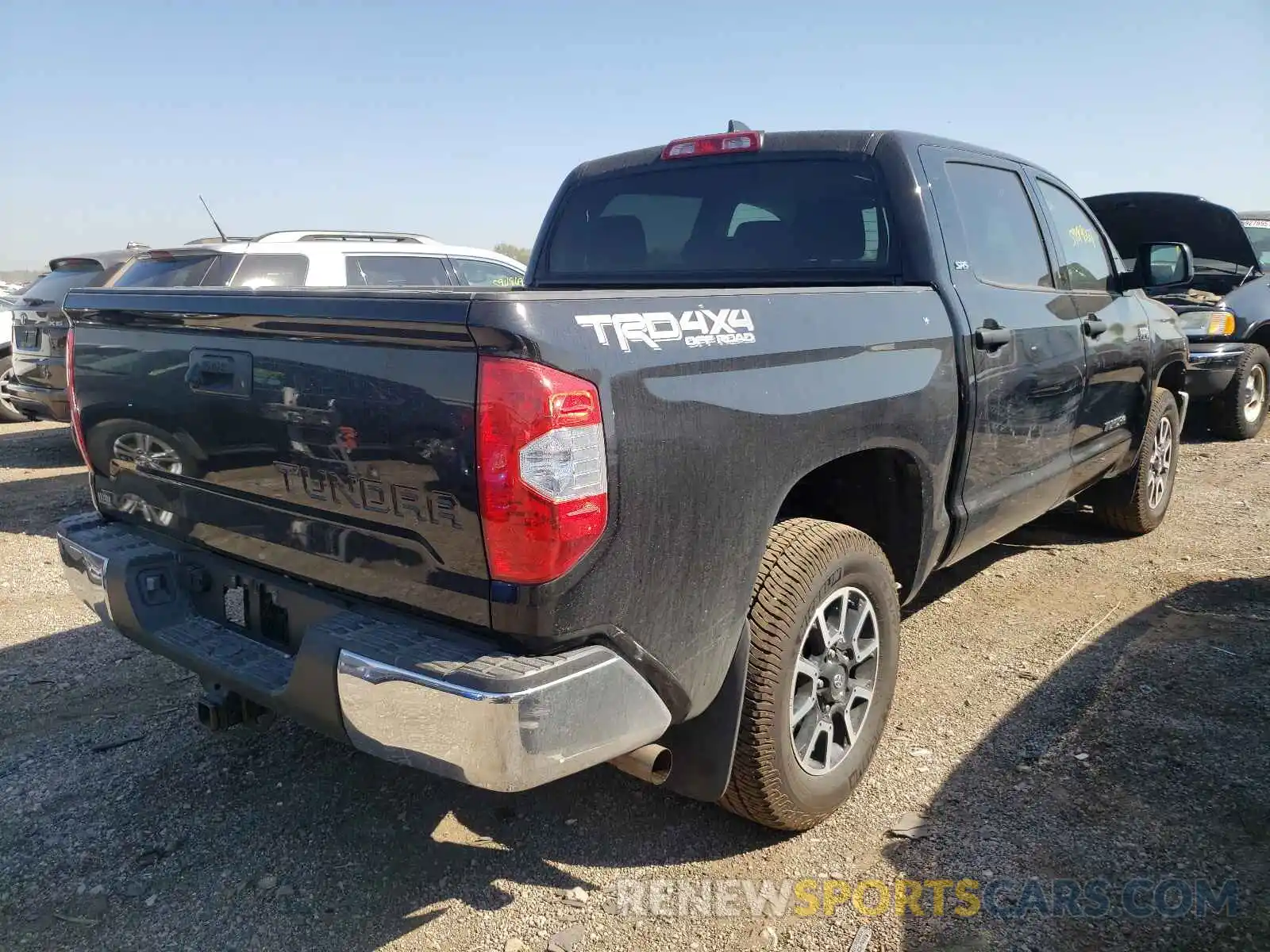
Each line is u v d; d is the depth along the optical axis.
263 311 2.26
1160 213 7.86
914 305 3.13
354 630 2.20
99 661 4.17
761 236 3.76
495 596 1.99
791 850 2.78
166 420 2.65
